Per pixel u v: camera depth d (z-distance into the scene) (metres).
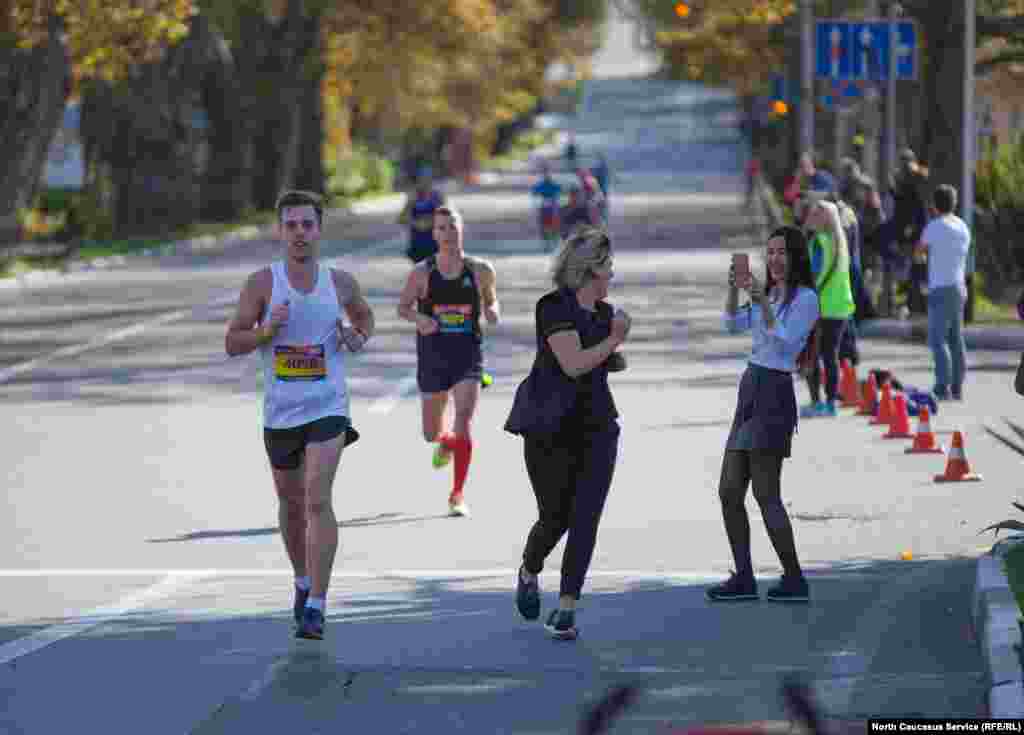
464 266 48.69
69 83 155.00
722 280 133.00
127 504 50.66
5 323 107.69
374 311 110.06
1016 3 127.06
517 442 61.31
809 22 161.25
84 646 34.25
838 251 66.56
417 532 46.28
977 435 62.34
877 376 69.88
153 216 199.62
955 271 70.56
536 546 35.69
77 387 77.62
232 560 42.97
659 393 73.69
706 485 52.75
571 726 28.50
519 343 92.12
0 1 146.62
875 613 36.38
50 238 183.12
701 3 197.00
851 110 153.38
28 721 29.14
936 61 104.38
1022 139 121.38
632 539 44.88
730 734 23.14
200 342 94.69
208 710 29.64
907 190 99.12
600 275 34.59
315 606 34.19
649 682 31.14
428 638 34.75
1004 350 92.69
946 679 31.00
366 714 29.31
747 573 37.75
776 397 37.38
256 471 56.22
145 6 148.38
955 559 41.97
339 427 34.41
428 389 49.19
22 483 54.41
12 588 39.94
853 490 51.56
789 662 32.44
